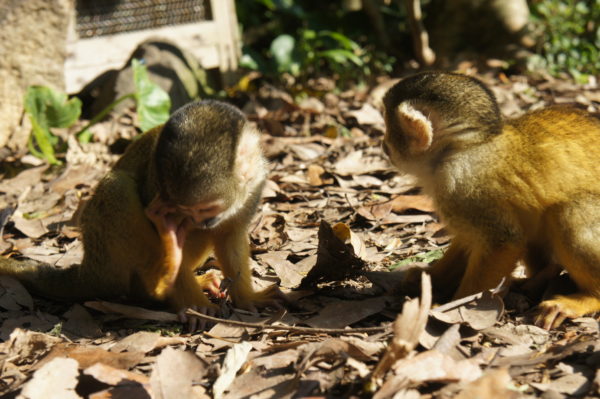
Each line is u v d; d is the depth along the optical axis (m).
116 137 1.45
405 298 1.07
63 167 1.40
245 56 1.87
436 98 1.07
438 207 1.08
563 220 1.06
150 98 1.45
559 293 1.08
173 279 1.08
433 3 2.04
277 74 1.91
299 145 1.42
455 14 1.96
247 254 1.12
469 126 1.06
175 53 1.65
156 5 1.74
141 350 1.03
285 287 1.13
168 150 1.05
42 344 1.04
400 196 1.25
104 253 1.10
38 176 1.37
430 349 1.00
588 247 1.05
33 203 1.31
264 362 1.00
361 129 1.50
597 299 1.06
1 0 1.46
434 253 1.17
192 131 1.05
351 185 1.32
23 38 1.47
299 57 1.91
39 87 1.44
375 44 2.07
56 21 1.48
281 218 1.25
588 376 0.98
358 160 1.37
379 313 1.07
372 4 2.04
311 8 2.19
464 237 1.08
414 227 1.22
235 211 1.08
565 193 1.06
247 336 1.04
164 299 1.10
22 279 1.13
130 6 1.72
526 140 1.07
